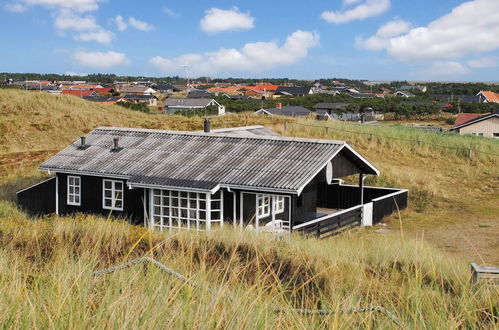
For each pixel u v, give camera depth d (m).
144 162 20.14
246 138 20.97
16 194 23.17
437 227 19.89
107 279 5.00
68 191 21.05
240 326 3.44
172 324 3.49
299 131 35.59
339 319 4.00
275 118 41.50
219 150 20.31
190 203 18.33
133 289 4.39
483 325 4.44
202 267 5.14
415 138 33.53
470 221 20.72
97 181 20.34
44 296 4.12
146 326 3.40
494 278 7.38
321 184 24.45
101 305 3.59
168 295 3.92
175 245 10.29
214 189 17.39
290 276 8.62
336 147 19.34
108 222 11.20
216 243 10.44
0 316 3.41
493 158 29.73
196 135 21.92
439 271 8.64
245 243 10.41
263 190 17.12
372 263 9.81
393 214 21.91
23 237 10.12
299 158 18.81
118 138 22.45
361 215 19.94
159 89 162.50
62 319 3.40
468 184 26.34
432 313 4.02
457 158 30.34
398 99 98.69
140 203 19.45
